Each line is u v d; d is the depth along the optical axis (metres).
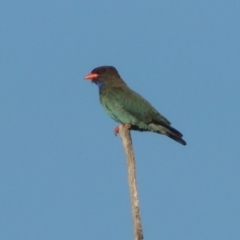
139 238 11.93
